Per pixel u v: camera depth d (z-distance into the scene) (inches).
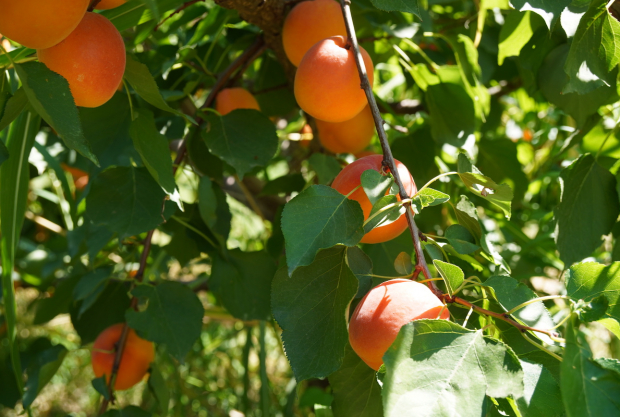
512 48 31.1
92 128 30.6
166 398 33.0
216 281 31.6
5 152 22.4
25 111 26.6
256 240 58.9
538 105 45.0
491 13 37.4
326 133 32.2
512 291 21.8
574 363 19.7
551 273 49.4
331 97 24.9
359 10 32.1
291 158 49.3
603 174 29.1
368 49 34.7
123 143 30.8
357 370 24.2
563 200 28.8
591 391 19.5
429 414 19.5
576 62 25.4
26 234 57.4
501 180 39.6
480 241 23.9
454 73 31.8
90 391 77.3
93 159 22.2
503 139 37.6
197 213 32.4
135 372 32.2
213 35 34.9
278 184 36.5
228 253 31.9
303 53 28.3
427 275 22.0
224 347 60.8
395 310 21.1
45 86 22.1
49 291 48.2
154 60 32.7
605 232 29.4
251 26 36.2
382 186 22.1
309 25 27.7
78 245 37.7
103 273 32.2
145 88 25.4
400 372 19.8
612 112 33.1
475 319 24.0
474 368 20.0
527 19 30.0
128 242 34.9
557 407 20.4
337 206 22.1
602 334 45.9
